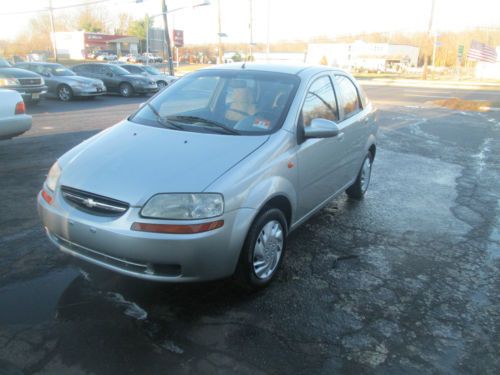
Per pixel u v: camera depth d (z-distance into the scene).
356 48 53.75
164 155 3.34
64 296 3.38
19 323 3.04
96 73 20.61
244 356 2.81
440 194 6.41
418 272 4.04
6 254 4.00
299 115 3.93
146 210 2.93
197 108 4.12
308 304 3.42
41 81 15.02
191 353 2.81
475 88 31.16
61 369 2.63
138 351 2.81
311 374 2.69
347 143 4.89
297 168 3.78
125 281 3.61
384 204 5.88
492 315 3.42
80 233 3.08
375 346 2.98
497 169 8.01
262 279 3.50
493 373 2.79
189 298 3.41
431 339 3.09
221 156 3.31
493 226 5.24
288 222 3.88
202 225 2.94
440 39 63.09
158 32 34.03
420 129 12.27
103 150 3.51
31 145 8.52
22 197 5.50
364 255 4.33
